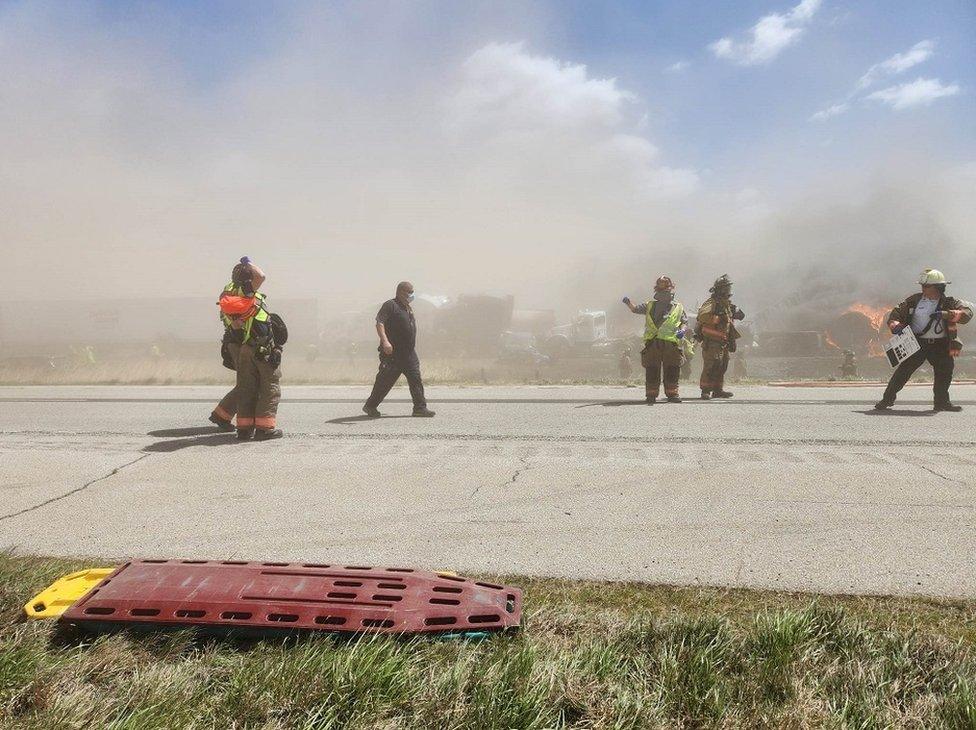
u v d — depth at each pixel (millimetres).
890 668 2424
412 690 2246
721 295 11625
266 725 2107
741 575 3586
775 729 2102
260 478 5840
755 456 6609
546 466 6234
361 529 4438
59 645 2621
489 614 2816
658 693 2262
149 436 7961
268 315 7676
